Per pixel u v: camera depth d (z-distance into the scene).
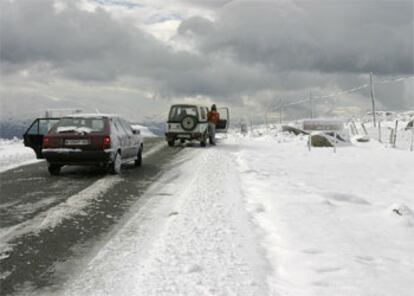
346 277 5.66
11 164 17.02
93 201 10.25
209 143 28.06
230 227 7.82
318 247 6.82
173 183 12.76
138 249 6.83
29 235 7.56
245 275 5.67
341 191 12.37
